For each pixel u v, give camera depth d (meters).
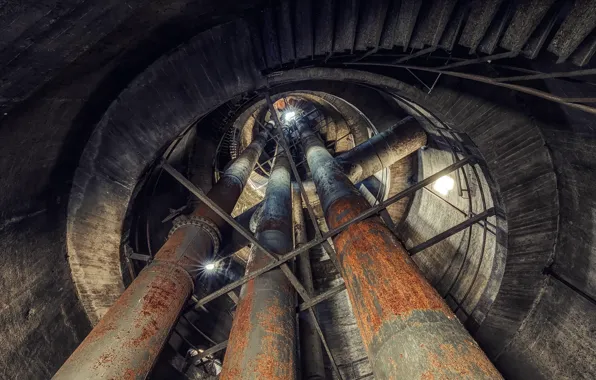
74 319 4.69
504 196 4.33
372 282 2.71
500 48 3.24
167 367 5.47
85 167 4.34
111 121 4.17
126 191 4.51
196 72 4.08
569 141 3.41
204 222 5.10
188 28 3.71
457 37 3.34
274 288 4.20
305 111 17.44
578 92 2.96
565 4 2.51
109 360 2.61
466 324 5.43
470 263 6.21
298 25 3.91
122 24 2.96
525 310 4.21
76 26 2.57
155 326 3.18
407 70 4.54
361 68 4.57
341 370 7.48
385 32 3.62
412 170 9.84
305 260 9.26
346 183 5.53
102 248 4.75
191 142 7.76
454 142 5.74
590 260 3.44
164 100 4.16
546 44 2.81
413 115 7.17
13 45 2.37
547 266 3.96
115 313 3.13
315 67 4.35
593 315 3.40
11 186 3.46
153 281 3.71
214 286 8.77
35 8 2.22
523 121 3.90
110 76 3.75
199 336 7.07
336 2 3.73
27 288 3.85
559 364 3.74
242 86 4.23
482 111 4.21
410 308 2.25
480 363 1.79
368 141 8.06
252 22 3.91
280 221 6.50
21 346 3.67
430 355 1.85
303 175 16.28
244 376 2.80
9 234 3.57
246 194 13.98
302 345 6.34
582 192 3.45
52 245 4.28
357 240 3.43
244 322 3.49
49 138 3.65
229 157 11.06
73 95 3.49
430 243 4.62
